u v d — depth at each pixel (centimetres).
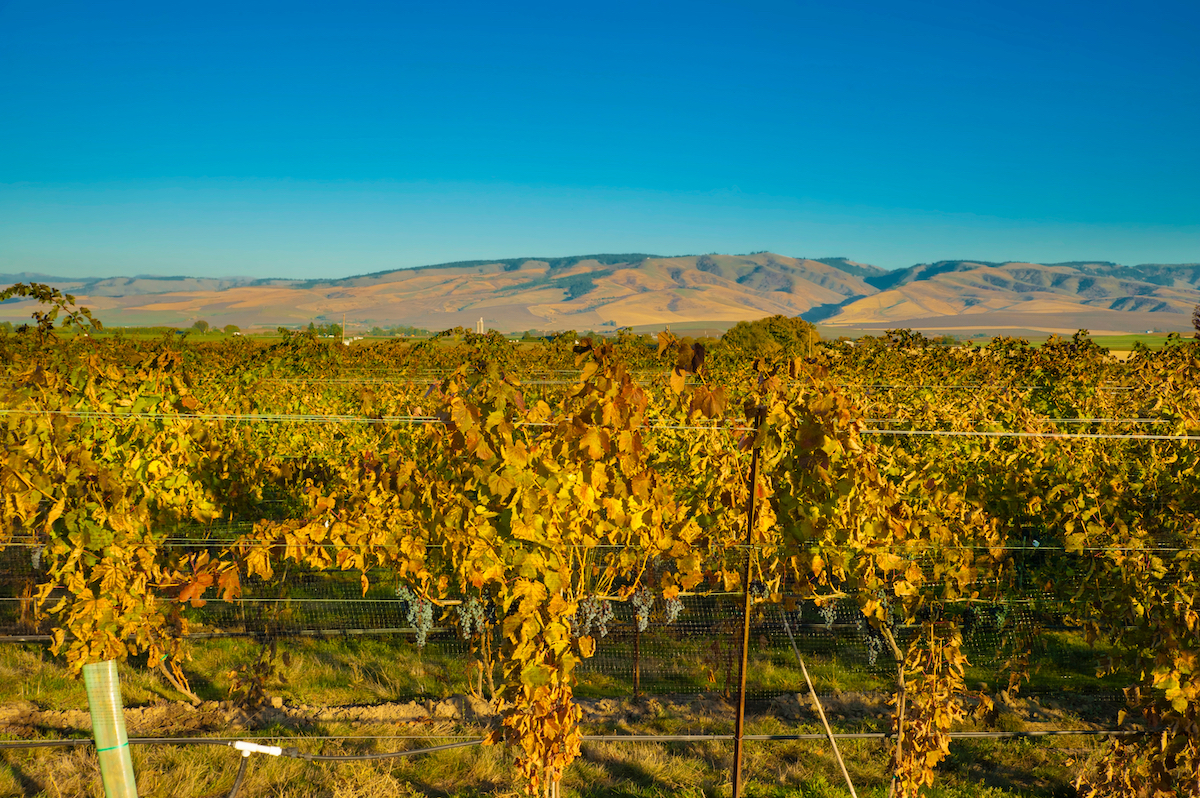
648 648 647
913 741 437
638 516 400
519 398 361
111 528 418
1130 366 1119
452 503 409
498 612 452
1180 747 405
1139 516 464
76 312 666
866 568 414
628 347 1232
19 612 651
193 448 546
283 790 470
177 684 563
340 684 615
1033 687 612
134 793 433
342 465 754
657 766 500
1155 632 419
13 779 468
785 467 415
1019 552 534
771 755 524
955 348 1345
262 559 470
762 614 653
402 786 484
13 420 395
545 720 388
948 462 610
